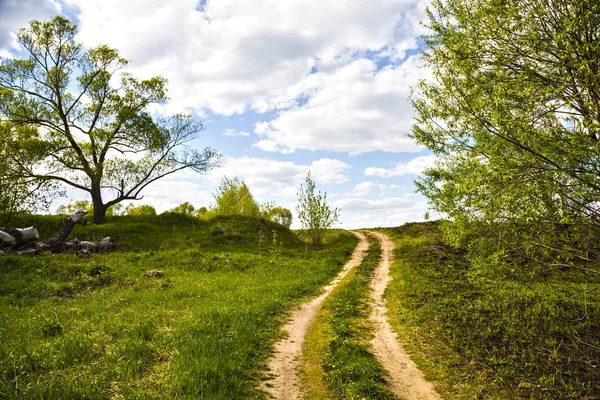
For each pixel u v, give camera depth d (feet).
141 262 74.08
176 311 41.50
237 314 39.19
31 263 60.85
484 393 25.16
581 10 22.21
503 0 24.68
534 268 26.61
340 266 86.94
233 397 22.75
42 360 25.09
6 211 84.38
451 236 33.22
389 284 64.69
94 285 54.65
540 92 23.12
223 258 81.61
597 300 38.27
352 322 41.91
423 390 25.54
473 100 26.23
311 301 51.96
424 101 35.35
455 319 42.11
